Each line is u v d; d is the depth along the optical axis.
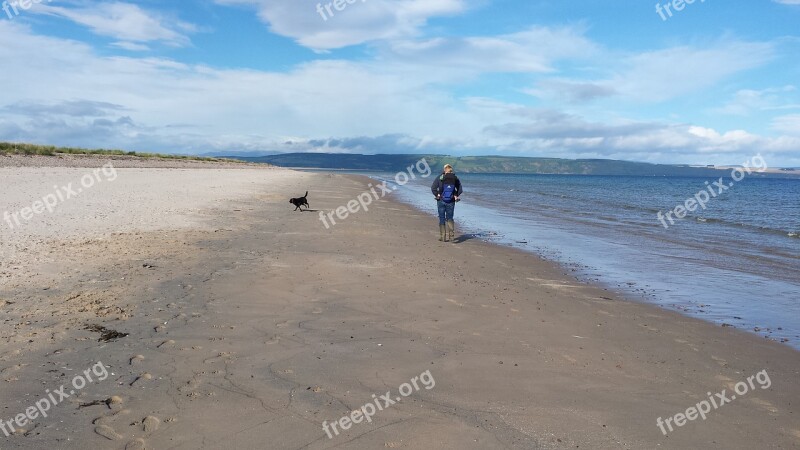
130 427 4.05
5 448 3.68
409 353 5.96
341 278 9.57
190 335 6.17
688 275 11.95
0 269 8.56
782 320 8.36
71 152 48.22
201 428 4.09
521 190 56.56
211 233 13.76
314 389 4.89
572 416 4.58
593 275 11.59
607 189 67.25
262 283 8.81
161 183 30.25
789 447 4.21
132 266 9.41
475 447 4.00
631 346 6.66
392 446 3.96
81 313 6.71
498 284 9.97
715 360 6.29
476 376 5.39
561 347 6.45
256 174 57.00
